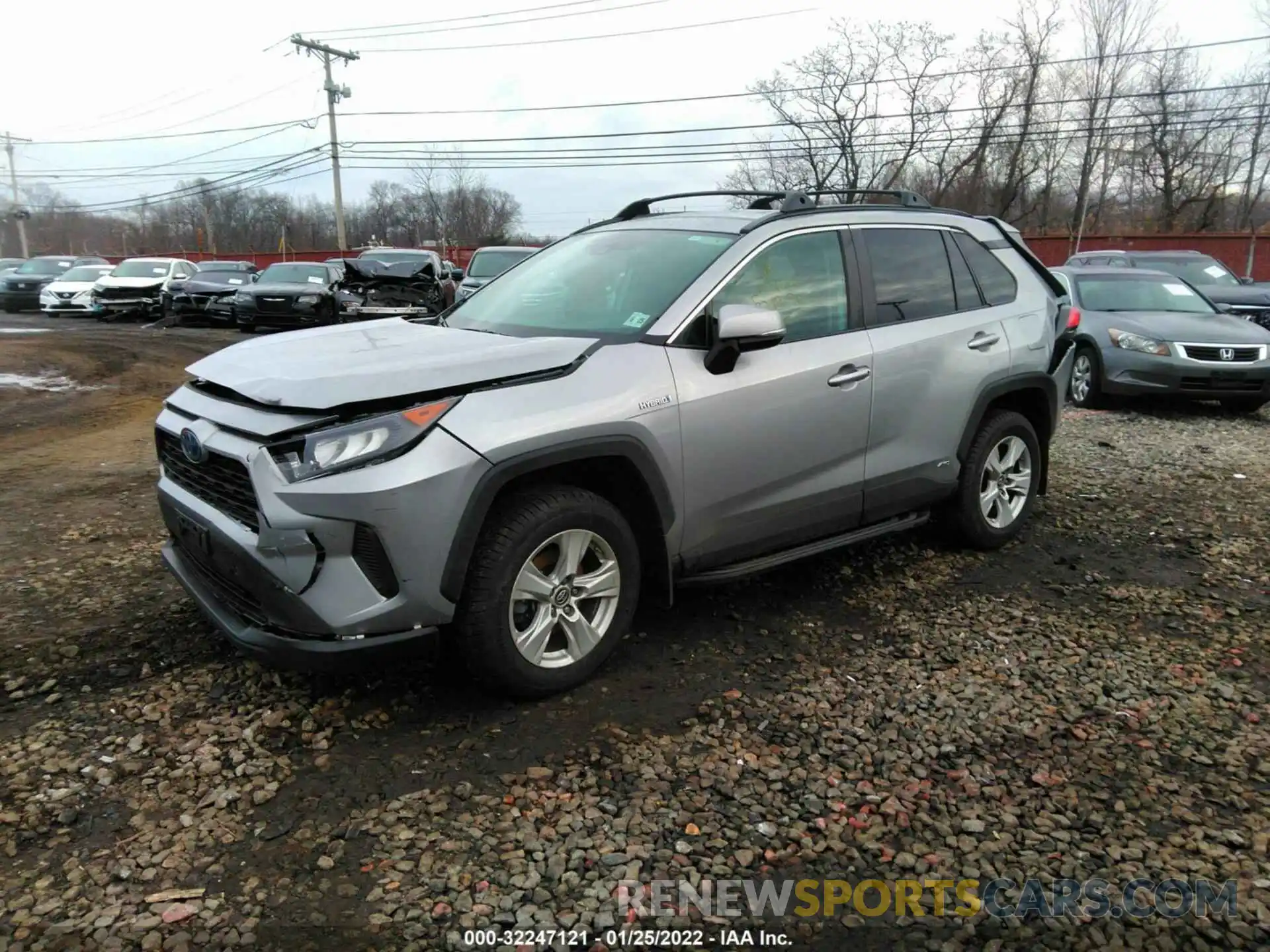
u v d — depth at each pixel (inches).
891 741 127.0
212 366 139.1
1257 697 139.9
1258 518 232.5
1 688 137.2
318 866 100.4
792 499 159.5
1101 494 254.8
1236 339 371.6
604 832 107.0
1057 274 448.8
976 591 182.4
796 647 156.0
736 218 166.6
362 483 113.6
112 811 109.3
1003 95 1601.9
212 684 139.3
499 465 121.3
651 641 157.2
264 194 2743.6
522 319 159.8
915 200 197.6
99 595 172.9
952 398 183.6
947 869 102.0
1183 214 1768.0
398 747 123.6
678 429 139.5
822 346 160.6
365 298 686.5
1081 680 144.9
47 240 3080.7
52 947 88.0
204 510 129.3
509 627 127.2
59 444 320.8
